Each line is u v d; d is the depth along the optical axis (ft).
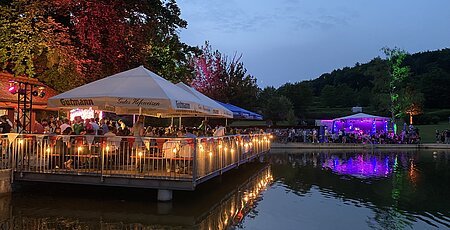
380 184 51.39
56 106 37.42
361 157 90.63
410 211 35.96
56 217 31.24
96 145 38.29
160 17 71.56
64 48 53.52
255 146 69.97
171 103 35.14
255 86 139.13
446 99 259.60
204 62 126.52
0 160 38.83
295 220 32.32
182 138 35.96
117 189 42.14
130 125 106.52
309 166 71.36
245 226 30.19
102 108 46.80
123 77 40.06
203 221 31.24
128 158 38.09
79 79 55.26
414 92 161.07
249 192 44.88
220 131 55.57
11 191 39.27
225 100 123.85
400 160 83.82
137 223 30.14
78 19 55.47
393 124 156.35
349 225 30.96
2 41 51.47
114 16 56.80
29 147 38.83
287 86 245.86
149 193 40.65
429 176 58.95
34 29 53.57
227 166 48.83
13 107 56.29
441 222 32.17
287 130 128.36
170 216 32.48
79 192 40.81
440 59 333.21
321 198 41.70
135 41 61.36
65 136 38.68
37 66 58.75
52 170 38.04
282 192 45.11
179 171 37.19
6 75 55.52
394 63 161.38
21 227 28.12
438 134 137.08
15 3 53.83
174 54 82.02
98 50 57.06
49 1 54.19
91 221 30.37
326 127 132.77
